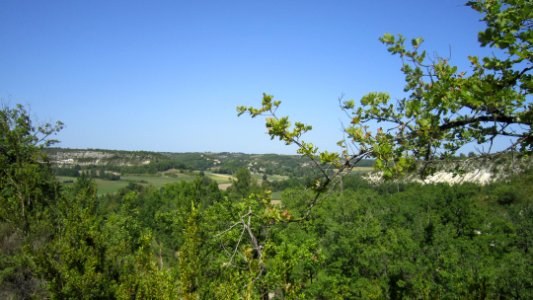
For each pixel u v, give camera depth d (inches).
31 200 526.3
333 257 1077.8
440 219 1465.3
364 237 1113.4
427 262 1076.5
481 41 94.7
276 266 399.9
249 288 254.8
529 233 1331.2
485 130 104.8
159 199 2021.4
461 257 1076.5
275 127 123.6
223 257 463.5
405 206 1476.4
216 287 331.6
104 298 392.5
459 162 111.0
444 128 109.7
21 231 522.6
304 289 801.6
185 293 340.8
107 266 425.4
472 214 1439.5
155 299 361.1
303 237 949.2
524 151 106.3
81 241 405.4
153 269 389.1
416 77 123.4
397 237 1188.5
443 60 125.4
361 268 1090.7
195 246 363.6
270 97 125.4
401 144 114.5
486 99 97.8
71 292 372.8
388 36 126.1
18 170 527.2
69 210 433.4
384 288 1005.8
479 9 116.3
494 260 1112.2
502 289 936.3
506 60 105.3
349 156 121.6
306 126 126.8
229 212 781.9
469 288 744.3
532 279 911.7
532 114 98.3
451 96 105.8
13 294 503.2
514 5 102.5
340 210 1179.3
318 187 128.0
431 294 940.6
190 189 2025.1
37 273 392.5
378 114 125.4
